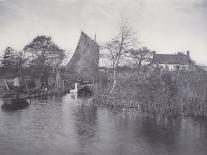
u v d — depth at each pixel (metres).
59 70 87.19
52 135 30.25
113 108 46.81
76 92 74.19
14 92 59.78
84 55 82.81
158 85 43.56
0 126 33.44
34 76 83.38
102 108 46.88
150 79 44.91
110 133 31.47
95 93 53.56
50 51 86.00
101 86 54.38
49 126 33.91
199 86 41.78
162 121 37.44
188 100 41.53
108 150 26.16
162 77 44.09
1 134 30.25
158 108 42.22
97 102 51.59
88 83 79.69
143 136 30.58
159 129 33.41
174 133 31.88
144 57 77.19
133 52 63.16
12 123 34.94
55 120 37.19
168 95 42.41
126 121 37.25
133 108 45.94
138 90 46.12
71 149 26.19
